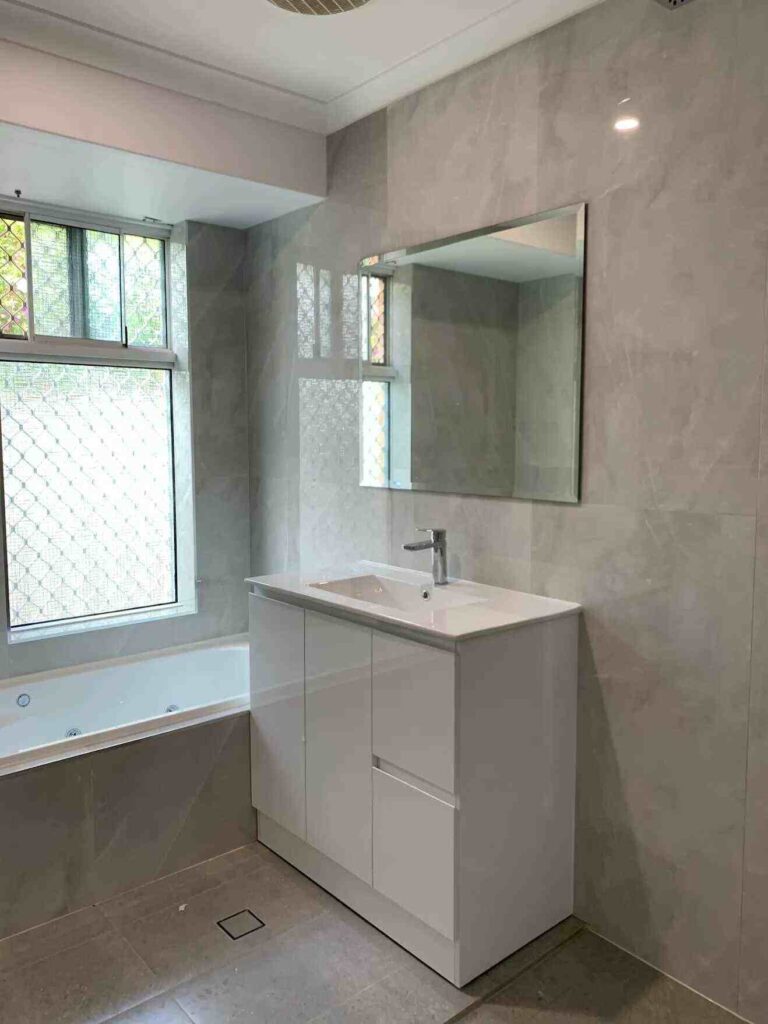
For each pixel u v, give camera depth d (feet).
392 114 8.81
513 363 7.59
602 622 7.01
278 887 8.19
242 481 11.87
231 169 8.96
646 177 6.41
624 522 6.78
